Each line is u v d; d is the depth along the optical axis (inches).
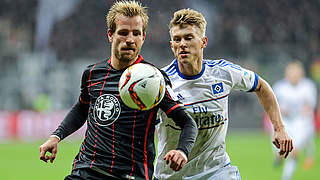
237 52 4522.6
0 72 3961.6
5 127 3331.7
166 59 4247.0
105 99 616.1
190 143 578.2
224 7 4800.7
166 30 4461.1
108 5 4645.7
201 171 756.6
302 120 1812.3
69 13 4630.9
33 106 3811.5
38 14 4594.0
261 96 766.5
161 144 753.6
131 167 597.0
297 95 1812.3
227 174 753.0
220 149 754.8
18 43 4424.2
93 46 4498.0
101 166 597.9
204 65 729.6
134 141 601.3
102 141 605.6
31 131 3388.3
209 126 733.9
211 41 4603.8
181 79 724.7
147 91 566.6
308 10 4869.6
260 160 2244.1
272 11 4810.5
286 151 738.2
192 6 4662.9
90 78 639.8
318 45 4621.1
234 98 4160.9
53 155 644.1
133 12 601.6
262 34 4682.6
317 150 2807.6
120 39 600.7
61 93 3914.9
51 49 4448.8
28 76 3927.2
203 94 722.8
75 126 670.5
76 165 622.5
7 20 4562.0
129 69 580.1
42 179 1657.2
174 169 565.3
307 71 4259.4
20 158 2317.9
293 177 1784.0
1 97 3833.7
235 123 4121.6
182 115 603.8
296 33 4690.0
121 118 603.8
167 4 4557.1
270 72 4276.6
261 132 4028.1
